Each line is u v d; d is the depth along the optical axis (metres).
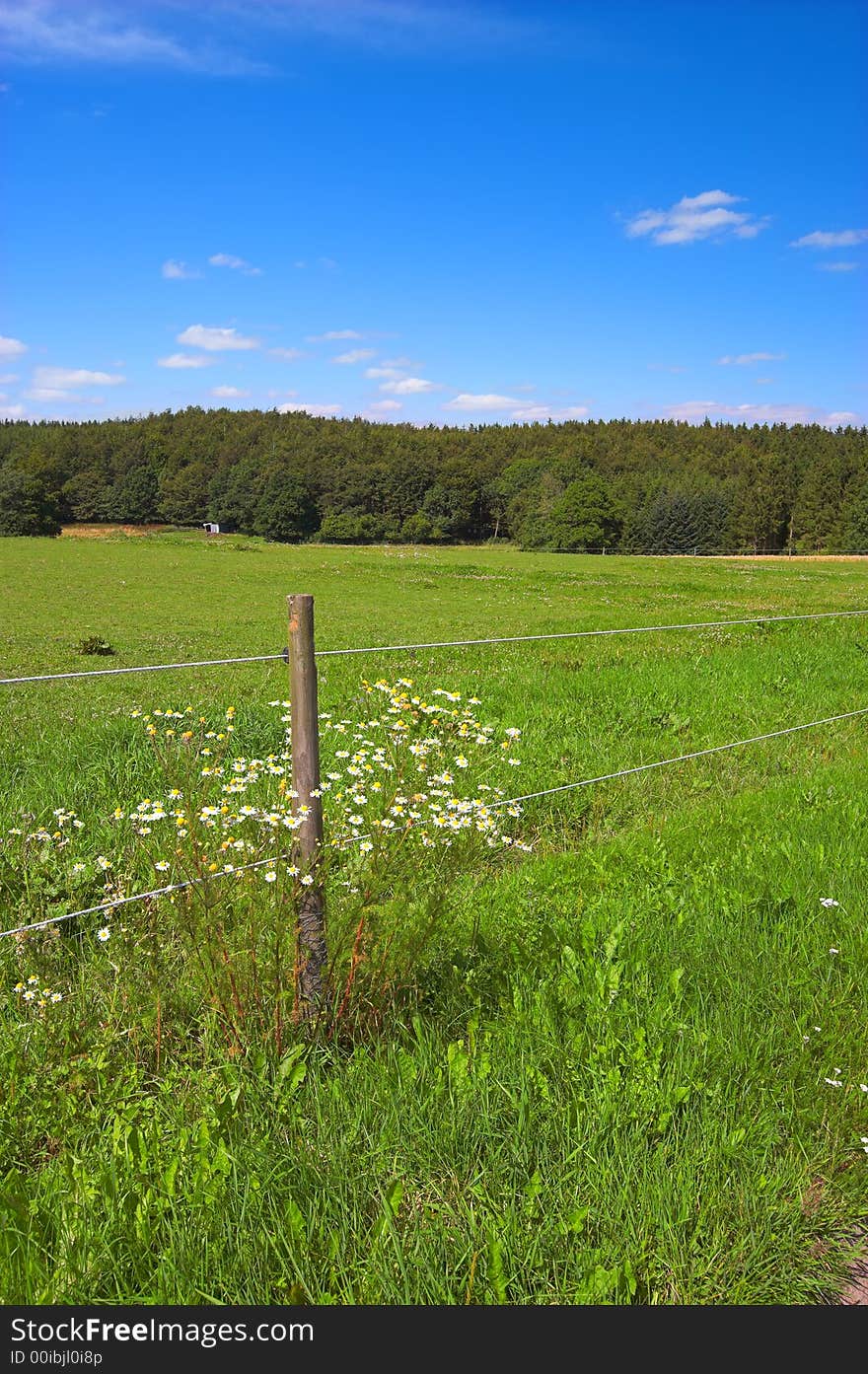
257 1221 2.63
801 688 12.44
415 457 134.62
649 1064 3.30
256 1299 2.43
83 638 25.02
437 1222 2.67
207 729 8.75
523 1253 2.57
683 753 9.20
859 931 4.54
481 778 5.86
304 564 58.41
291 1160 2.84
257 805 4.20
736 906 4.77
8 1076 3.27
